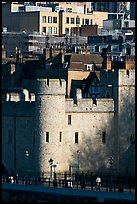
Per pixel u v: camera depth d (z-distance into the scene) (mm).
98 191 179750
